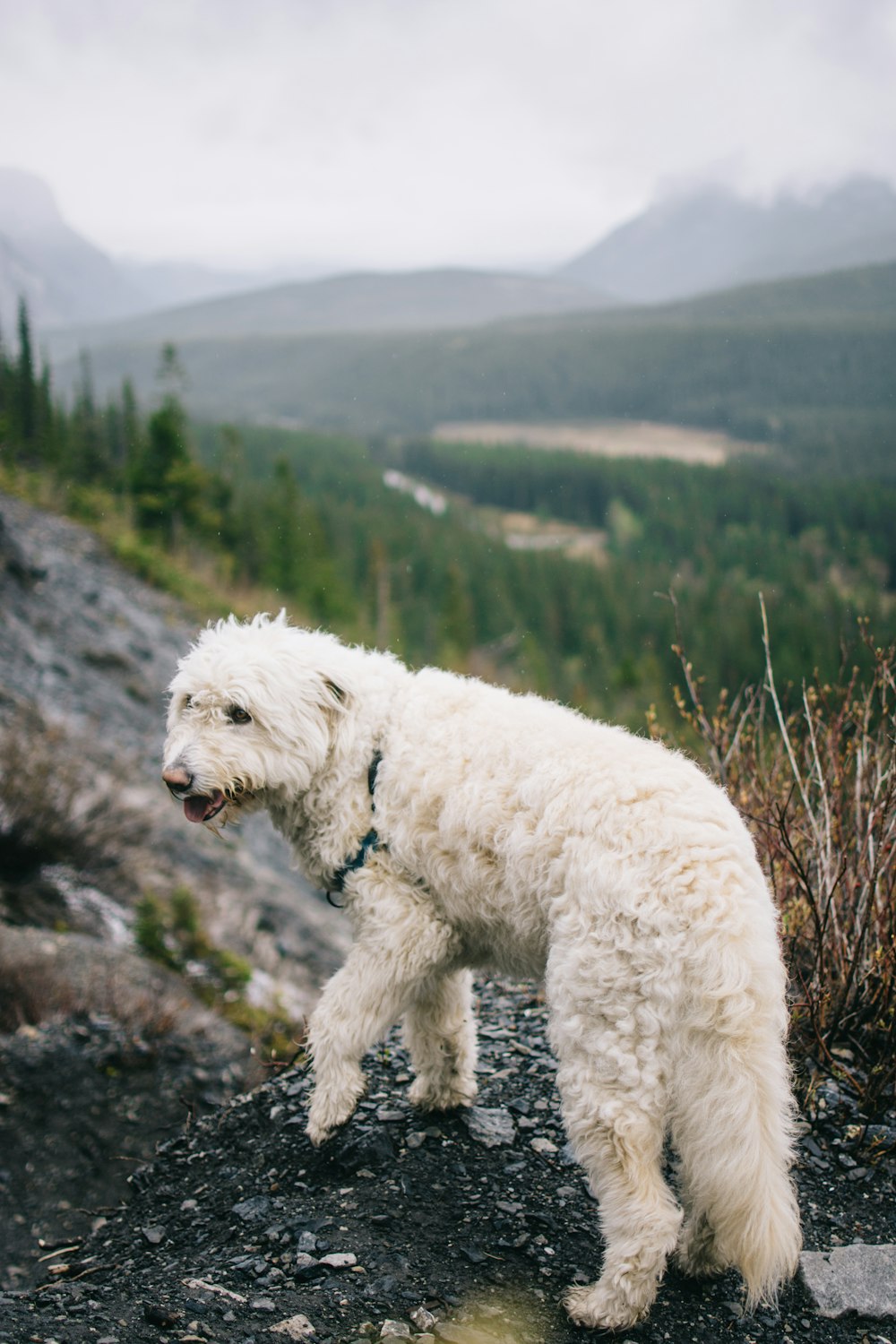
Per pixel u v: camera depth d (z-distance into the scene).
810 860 4.28
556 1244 3.08
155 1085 5.71
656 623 76.25
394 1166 3.52
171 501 38.78
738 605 74.12
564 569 86.12
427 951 3.37
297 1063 4.76
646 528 129.88
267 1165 3.75
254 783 3.53
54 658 16.56
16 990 6.19
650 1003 2.70
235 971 8.59
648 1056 2.70
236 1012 7.84
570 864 2.92
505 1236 3.11
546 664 63.19
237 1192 3.62
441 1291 2.84
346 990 3.40
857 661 4.40
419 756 3.40
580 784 3.02
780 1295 2.86
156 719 17.02
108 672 17.81
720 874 2.73
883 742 4.09
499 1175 3.46
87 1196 4.65
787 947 4.12
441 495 179.25
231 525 47.22
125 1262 3.33
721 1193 2.54
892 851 3.90
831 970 4.09
